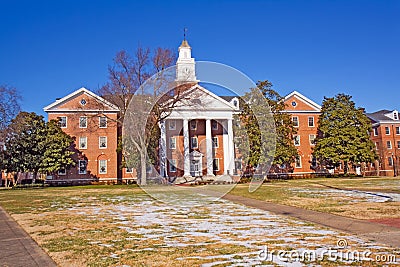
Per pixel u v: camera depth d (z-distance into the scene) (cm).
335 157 4516
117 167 4384
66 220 1182
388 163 5744
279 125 4138
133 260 651
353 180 3600
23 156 3700
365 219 1066
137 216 1236
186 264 614
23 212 1433
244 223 1036
